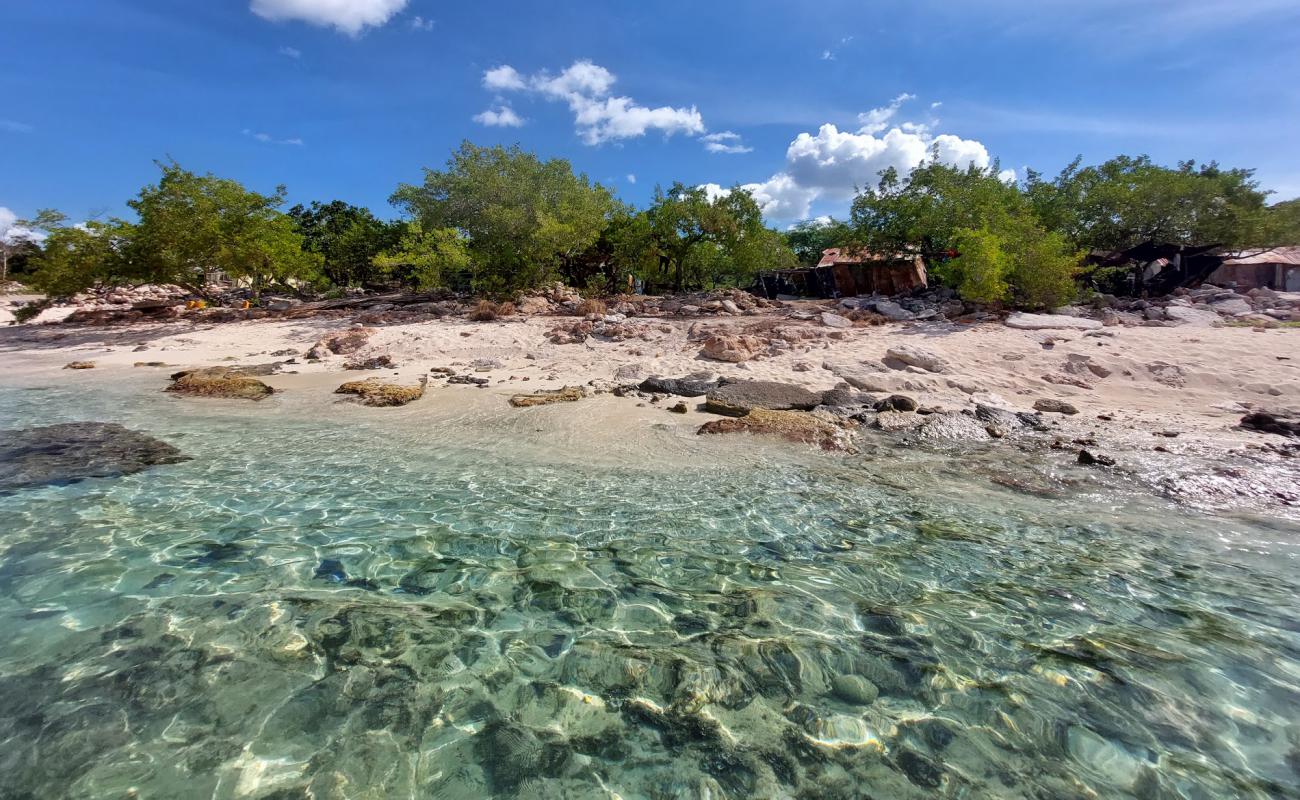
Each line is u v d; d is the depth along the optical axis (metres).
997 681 3.90
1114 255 22.89
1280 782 3.08
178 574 5.18
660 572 5.40
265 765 3.15
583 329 18.78
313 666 3.99
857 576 5.34
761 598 4.95
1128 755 3.28
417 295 28.98
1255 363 12.93
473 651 4.20
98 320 27.08
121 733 3.33
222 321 24.94
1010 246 19.17
